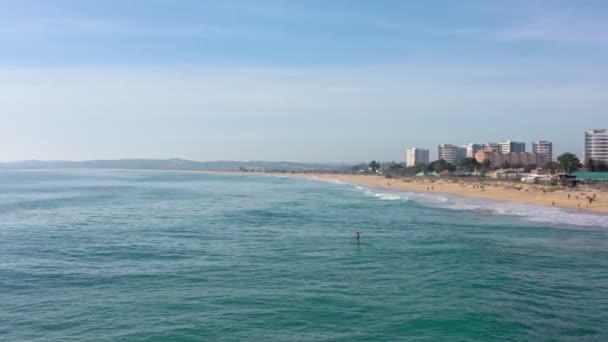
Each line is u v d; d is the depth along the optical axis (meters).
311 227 52.12
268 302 24.59
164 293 26.19
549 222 56.91
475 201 88.25
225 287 27.39
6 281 28.70
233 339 19.92
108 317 22.47
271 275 30.17
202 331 20.73
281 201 89.38
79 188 129.12
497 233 48.00
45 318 22.38
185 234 46.62
